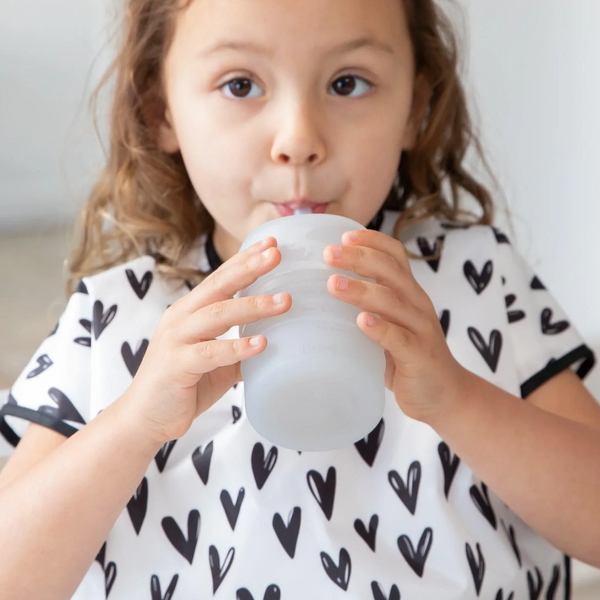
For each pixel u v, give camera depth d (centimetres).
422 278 98
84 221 117
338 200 87
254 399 66
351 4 84
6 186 217
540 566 91
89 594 85
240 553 84
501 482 81
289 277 67
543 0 134
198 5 87
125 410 75
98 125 136
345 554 84
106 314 94
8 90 201
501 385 93
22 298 174
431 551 85
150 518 87
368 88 88
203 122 87
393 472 88
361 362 64
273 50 83
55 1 184
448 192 124
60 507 77
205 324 66
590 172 129
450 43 113
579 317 136
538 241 143
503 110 145
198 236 107
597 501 82
